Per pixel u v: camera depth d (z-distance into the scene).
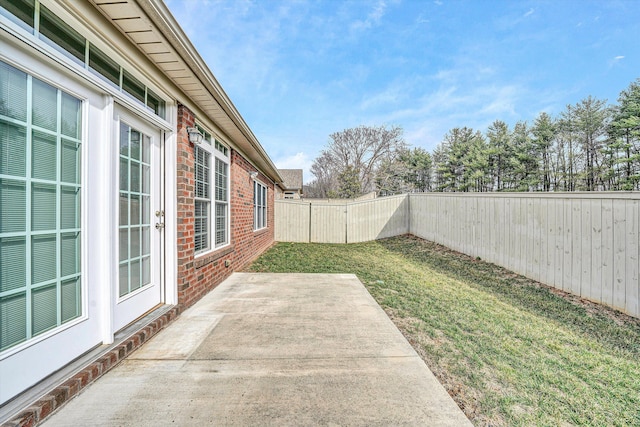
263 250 9.57
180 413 1.76
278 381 2.12
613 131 19.08
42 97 1.86
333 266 7.22
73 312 2.09
